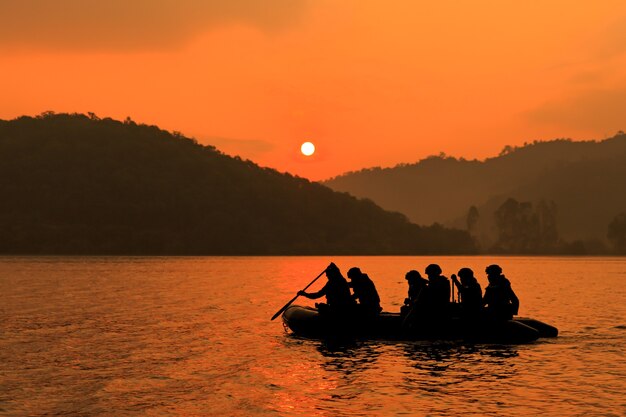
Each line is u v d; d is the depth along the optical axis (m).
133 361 16.02
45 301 32.53
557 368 15.08
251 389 13.14
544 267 102.00
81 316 25.62
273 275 65.00
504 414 11.23
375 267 95.81
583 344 18.50
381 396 12.50
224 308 29.23
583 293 40.91
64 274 63.56
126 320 24.34
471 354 16.94
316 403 12.04
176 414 11.39
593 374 14.38
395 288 44.88
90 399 12.37
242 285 47.66
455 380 13.87
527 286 49.16
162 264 99.44
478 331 18.69
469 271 19.28
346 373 14.61
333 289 19.84
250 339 19.52
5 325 22.69
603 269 91.81
